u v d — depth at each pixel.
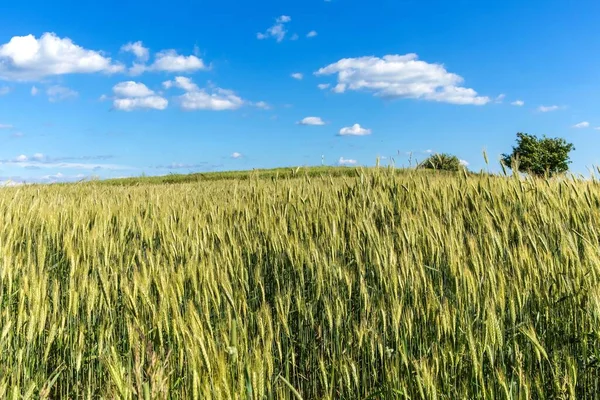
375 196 5.22
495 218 4.22
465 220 4.78
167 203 6.25
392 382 2.53
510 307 2.81
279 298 3.06
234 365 2.18
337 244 4.03
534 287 3.03
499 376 2.29
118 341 3.09
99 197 7.71
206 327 2.58
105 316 3.02
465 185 5.39
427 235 3.80
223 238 4.16
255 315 3.16
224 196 7.54
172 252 3.95
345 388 2.84
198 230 4.52
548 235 3.79
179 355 2.49
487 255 3.36
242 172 21.83
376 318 2.98
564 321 2.95
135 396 1.97
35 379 2.70
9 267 3.32
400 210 5.00
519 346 2.88
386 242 3.75
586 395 2.68
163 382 2.00
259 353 2.21
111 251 4.08
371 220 4.42
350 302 3.41
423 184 5.65
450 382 2.61
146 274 3.06
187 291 3.42
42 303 2.76
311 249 3.85
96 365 2.99
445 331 2.67
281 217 4.58
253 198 5.98
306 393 3.08
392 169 5.89
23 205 5.84
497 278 2.98
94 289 3.00
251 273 4.17
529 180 5.11
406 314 2.88
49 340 2.72
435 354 2.59
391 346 2.99
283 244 4.11
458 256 3.25
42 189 10.19
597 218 4.06
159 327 2.56
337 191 5.88
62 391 3.01
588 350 2.82
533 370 2.83
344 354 2.87
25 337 2.85
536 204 4.53
